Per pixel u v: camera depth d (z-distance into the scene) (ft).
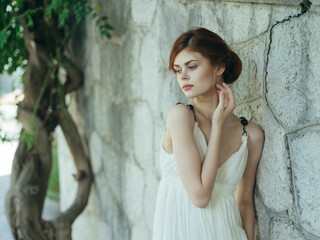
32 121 10.17
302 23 4.06
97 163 10.93
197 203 4.38
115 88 9.40
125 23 8.61
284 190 4.54
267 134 4.75
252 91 5.03
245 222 5.19
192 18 6.21
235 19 5.22
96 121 10.75
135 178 8.75
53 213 15.03
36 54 10.26
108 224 10.48
